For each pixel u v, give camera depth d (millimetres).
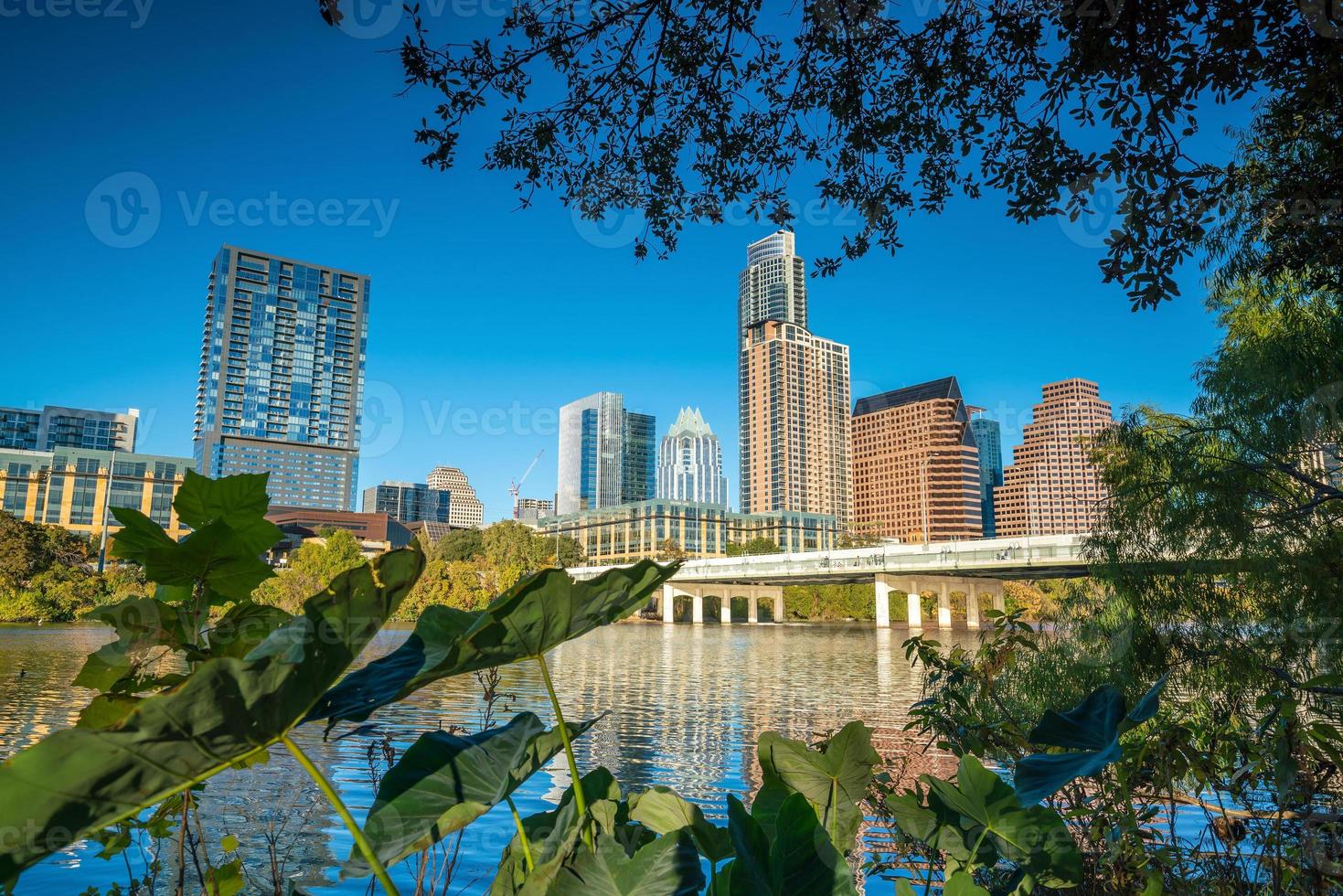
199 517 1376
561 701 21516
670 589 100812
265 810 7914
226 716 816
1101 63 4539
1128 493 6789
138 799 833
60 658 29844
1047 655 6297
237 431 151125
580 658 41375
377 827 1190
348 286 165125
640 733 16359
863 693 25344
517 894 1226
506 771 1275
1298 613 5605
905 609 111125
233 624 1396
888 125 5605
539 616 1053
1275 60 4523
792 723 18078
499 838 6570
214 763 873
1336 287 5230
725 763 12883
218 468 148250
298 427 156250
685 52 5387
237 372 152125
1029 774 1707
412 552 882
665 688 26438
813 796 1754
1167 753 2938
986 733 3898
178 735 793
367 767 9992
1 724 15312
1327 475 6242
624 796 1498
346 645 886
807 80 5605
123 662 1376
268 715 867
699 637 67625
